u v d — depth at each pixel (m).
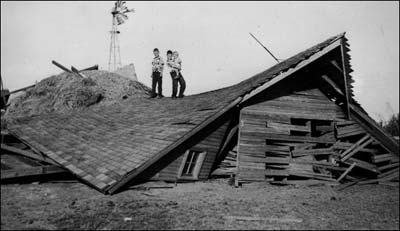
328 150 14.15
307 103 14.38
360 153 15.30
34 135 15.53
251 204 10.04
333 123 14.45
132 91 25.34
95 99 22.89
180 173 12.84
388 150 14.43
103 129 16.12
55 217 8.45
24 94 24.86
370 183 14.27
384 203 10.60
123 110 19.64
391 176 14.26
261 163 13.37
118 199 10.09
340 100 14.75
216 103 13.76
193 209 9.30
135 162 11.37
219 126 13.74
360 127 14.38
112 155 12.66
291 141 13.98
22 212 8.87
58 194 10.77
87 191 11.13
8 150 14.41
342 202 10.67
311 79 14.70
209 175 14.18
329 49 13.44
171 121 14.24
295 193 11.95
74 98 22.59
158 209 9.21
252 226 7.96
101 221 8.13
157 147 11.93
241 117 13.54
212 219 8.43
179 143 11.90
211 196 10.96
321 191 12.48
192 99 17.39
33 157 13.88
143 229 7.65
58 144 14.48
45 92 24.34
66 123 17.52
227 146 14.67
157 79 21.20
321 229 7.86
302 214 9.09
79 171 11.83
